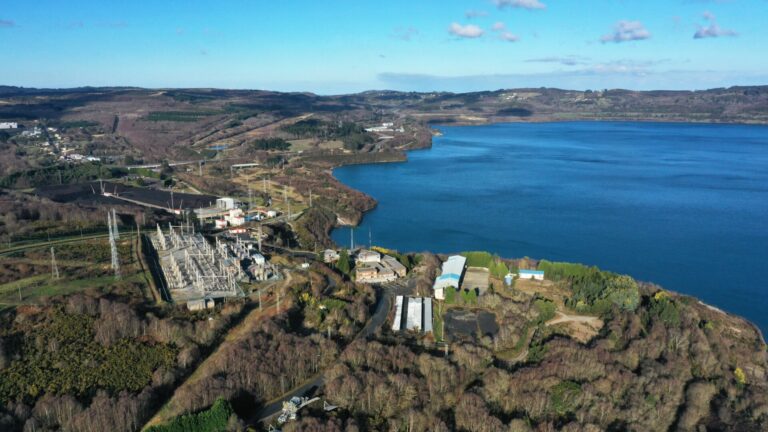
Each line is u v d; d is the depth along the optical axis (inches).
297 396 4537.4
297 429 3971.5
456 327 5703.7
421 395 4493.1
